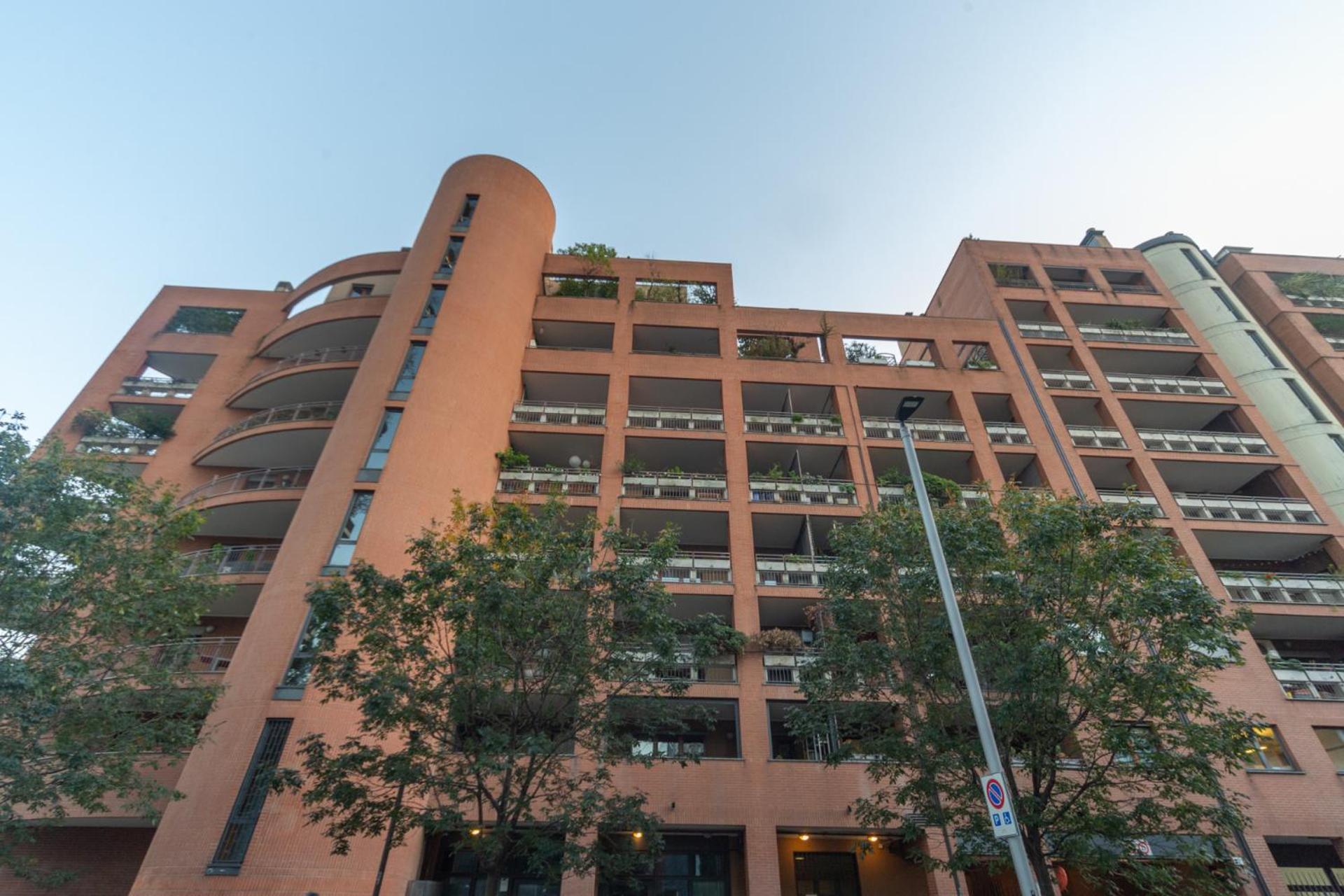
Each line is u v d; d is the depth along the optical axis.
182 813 16.62
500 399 27.33
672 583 23.75
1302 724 22.38
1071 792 15.54
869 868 21.67
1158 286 37.16
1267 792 20.88
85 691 16.14
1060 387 31.98
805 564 25.00
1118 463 29.55
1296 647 26.31
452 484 23.30
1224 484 30.73
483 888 20.48
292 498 23.84
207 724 17.94
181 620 17.75
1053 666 13.12
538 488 26.34
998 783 10.41
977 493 27.27
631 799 13.76
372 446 23.30
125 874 20.53
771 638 22.45
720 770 20.36
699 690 21.89
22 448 15.55
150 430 29.25
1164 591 13.50
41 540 15.04
